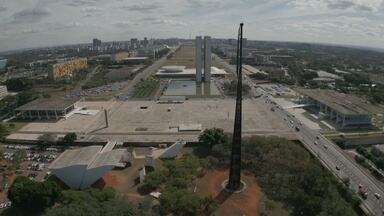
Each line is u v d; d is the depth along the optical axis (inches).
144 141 7377.0
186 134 7829.7
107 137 7696.9
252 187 5236.2
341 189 4970.5
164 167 5925.2
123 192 5059.1
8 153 6855.3
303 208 4475.9
